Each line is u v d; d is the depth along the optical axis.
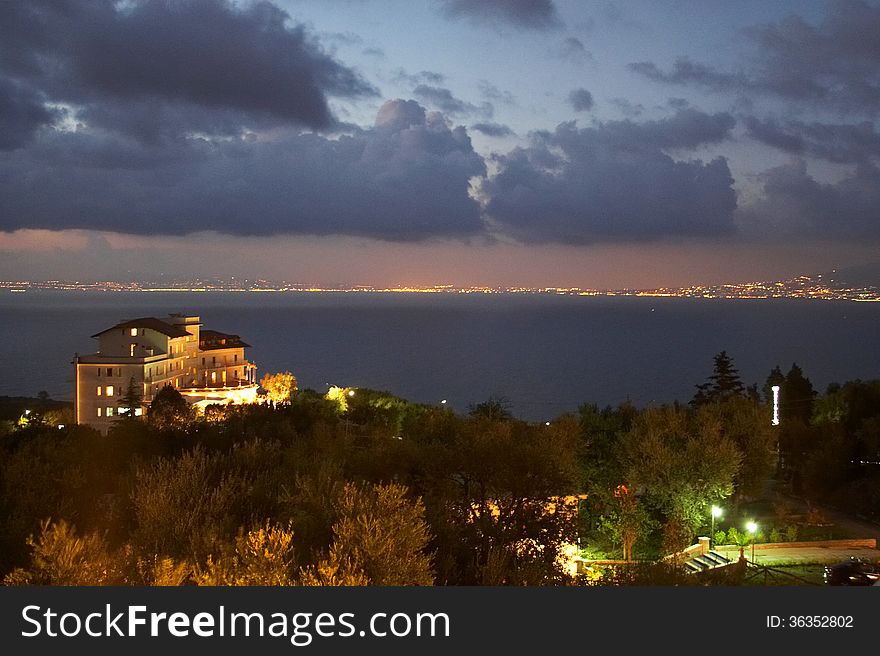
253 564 14.97
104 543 19.09
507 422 40.81
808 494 45.88
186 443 44.34
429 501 26.00
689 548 33.75
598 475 40.09
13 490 24.44
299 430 55.72
